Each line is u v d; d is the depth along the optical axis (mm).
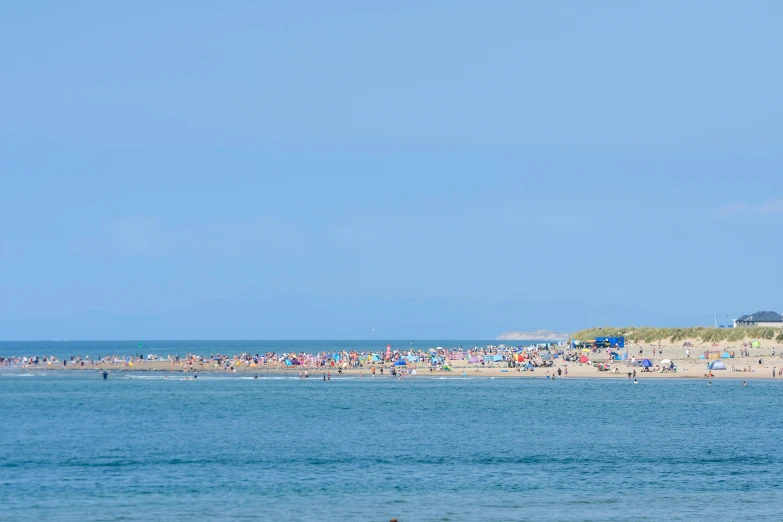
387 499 92938
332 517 85000
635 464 114188
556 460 117188
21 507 88438
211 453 122625
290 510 87625
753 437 140500
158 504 90000
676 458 119125
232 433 145000
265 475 105875
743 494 95875
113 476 105000
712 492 96938
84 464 113188
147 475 105625
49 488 97812
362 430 149125
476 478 104375
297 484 100500
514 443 133125
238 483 101000
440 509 88438
